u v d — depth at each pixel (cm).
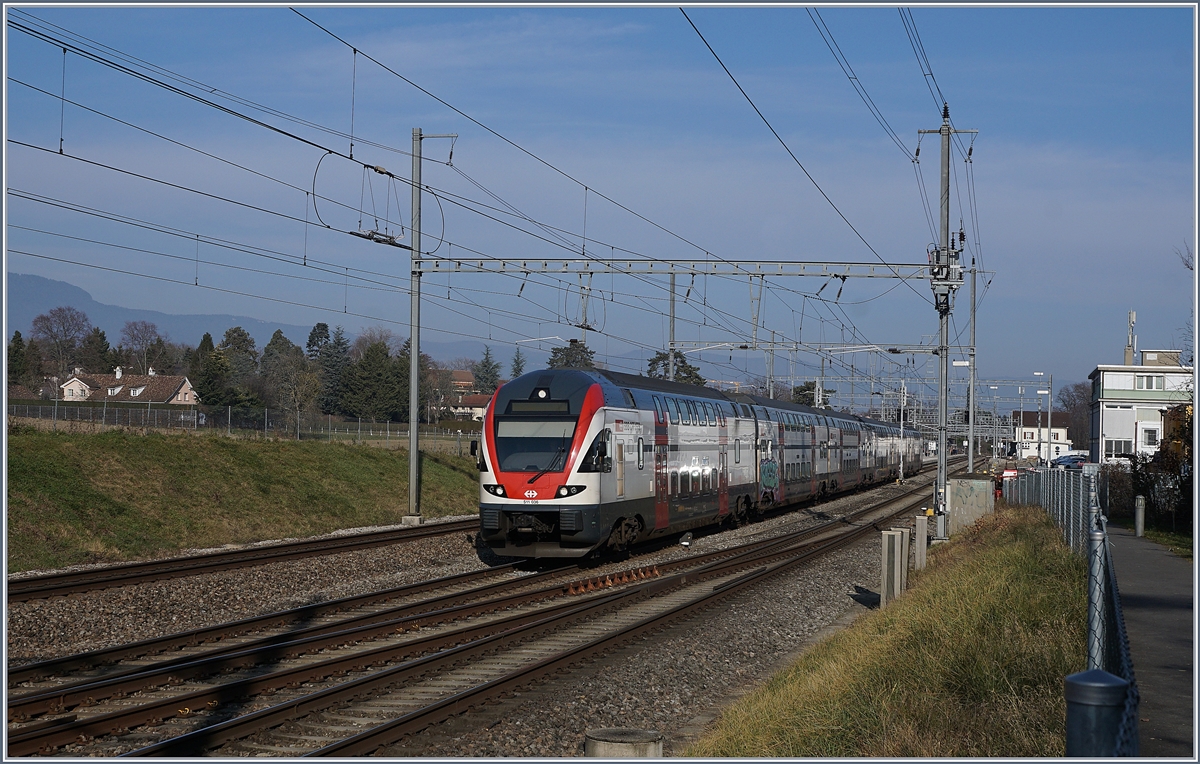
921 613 1259
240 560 2039
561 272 2773
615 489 2227
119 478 2777
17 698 1006
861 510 4172
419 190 2905
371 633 1388
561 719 1026
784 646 1509
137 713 945
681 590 1938
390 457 4050
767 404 3666
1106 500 3173
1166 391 7338
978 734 834
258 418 4509
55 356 11106
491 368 14762
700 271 2716
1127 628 1214
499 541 2184
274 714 949
